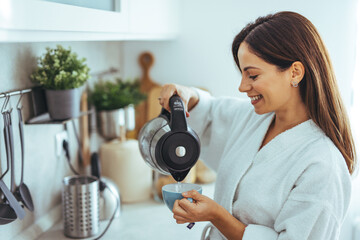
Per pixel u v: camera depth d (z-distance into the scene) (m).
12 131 1.19
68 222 1.41
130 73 2.14
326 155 0.98
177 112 0.96
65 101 1.32
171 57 2.08
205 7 2.00
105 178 1.61
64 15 0.90
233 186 1.12
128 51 2.12
